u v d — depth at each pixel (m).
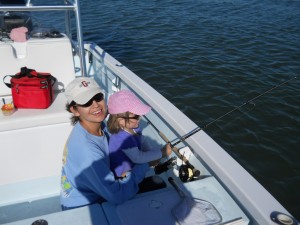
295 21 11.46
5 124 2.10
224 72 7.38
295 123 5.67
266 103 6.18
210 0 14.62
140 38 9.56
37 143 2.24
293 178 4.61
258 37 9.68
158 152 1.85
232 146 5.17
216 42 9.24
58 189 2.38
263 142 5.25
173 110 2.42
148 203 1.63
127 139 1.73
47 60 2.70
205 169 2.03
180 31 10.21
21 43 2.79
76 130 1.64
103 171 1.55
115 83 3.39
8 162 2.21
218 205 1.65
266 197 1.58
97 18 11.54
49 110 2.27
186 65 7.71
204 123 5.70
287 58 8.18
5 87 2.63
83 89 1.60
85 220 1.51
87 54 4.12
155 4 13.77
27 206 2.26
